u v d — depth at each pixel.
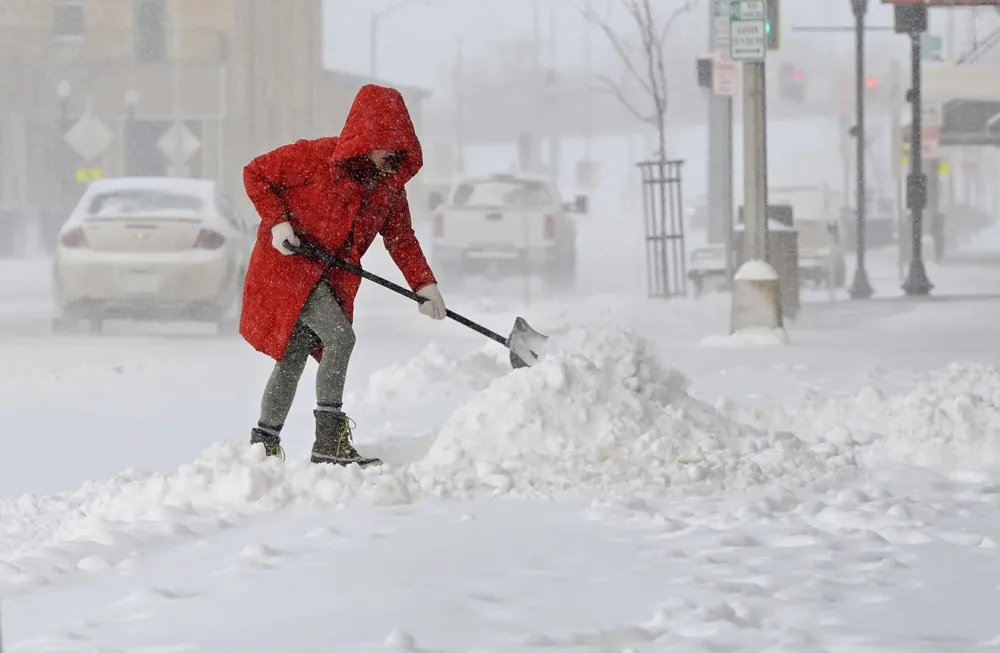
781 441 19.17
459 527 14.12
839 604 11.12
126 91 113.00
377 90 17.94
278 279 17.72
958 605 11.10
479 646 9.96
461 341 40.34
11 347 39.16
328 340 17.75
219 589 11.70
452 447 17.80
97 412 26.00
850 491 15.67
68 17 113.25
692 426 18.64
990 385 21.77
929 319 47.88
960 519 14.67
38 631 10.70
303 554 12.92
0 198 112.75
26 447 21.92
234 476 15.44
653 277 82.12
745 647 9.98
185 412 26.00
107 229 42.91
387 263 73.19
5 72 112.75
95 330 44.47
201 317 43.59
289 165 17.89
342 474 15.72
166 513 14.75
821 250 71.81
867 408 21.73
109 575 12.58
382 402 26.36
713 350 37.31
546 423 17.95
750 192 39.88
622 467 17.02
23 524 15.67
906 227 82.94
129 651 9.98
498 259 63.31
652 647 10.00
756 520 14.66
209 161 113.19
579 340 19.58
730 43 40.22
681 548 13.15
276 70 120.38
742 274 39.91
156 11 113.12
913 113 66.31
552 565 12.43
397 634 9.95
